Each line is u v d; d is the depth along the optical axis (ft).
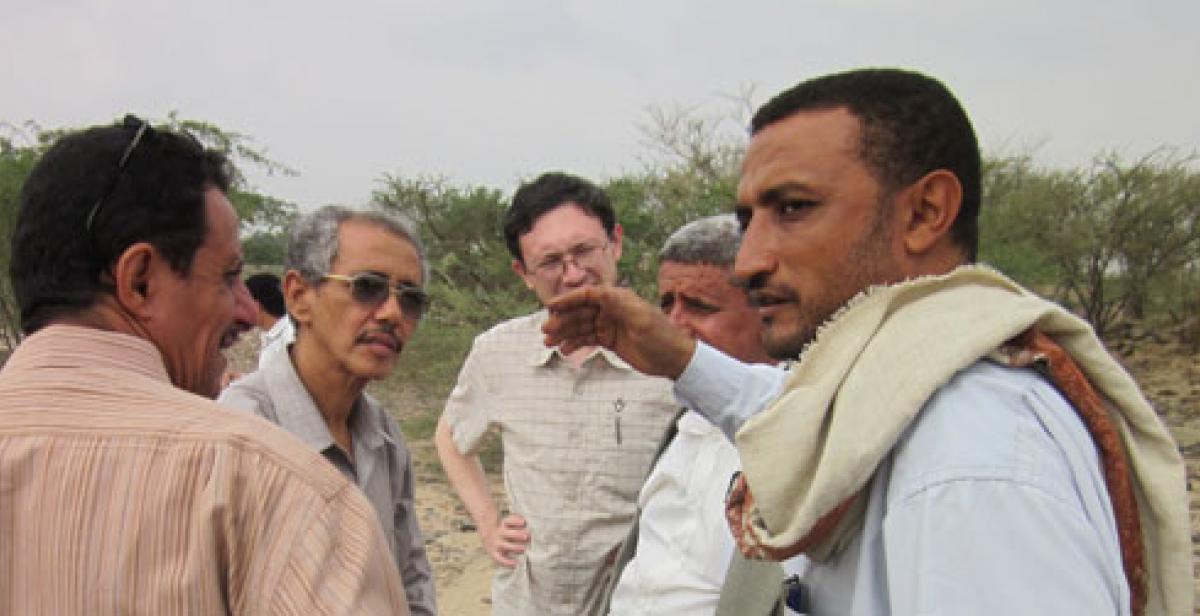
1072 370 3.90
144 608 4.10
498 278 43.83
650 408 10.02
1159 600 4.02
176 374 4.93
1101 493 3.76
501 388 10.61
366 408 8.71
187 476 4.20
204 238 4.80
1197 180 46.34
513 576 10.46
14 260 4.71
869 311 4.08
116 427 4.32
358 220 8.16
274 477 4.26
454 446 11.46
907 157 4.14
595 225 10.32
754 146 4.42
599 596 10.06
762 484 4.01
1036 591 3.41
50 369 4.47
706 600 6.68
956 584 3.47
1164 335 46.88
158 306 4.72
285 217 52.34
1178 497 4.01
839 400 3.93
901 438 3.86
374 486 8.52
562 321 6.18
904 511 3.69
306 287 8.13
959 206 4.21
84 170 4.58
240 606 4.18
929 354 3.81
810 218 4.22
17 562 4.25
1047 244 48.11
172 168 4.72
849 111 4.18
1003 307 3.93
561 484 10.11
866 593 3.97
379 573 4.41
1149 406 4.08
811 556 4.26
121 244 4.58
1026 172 49.88
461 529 24.41
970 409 3.74
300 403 8.04
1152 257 47.19
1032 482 3.51
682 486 7.11
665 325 6.09
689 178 45.32
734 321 8.20
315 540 4.23
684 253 8.22
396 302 8.13
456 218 46.91
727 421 6.08
